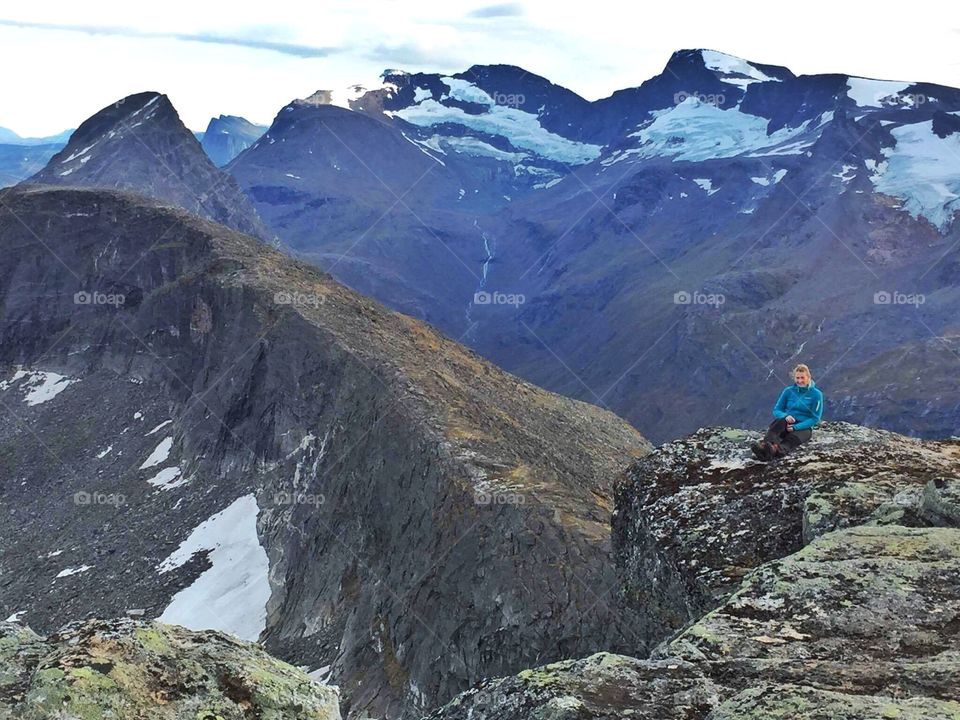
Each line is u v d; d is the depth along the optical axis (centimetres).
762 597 1262
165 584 9281
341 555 7681
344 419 9012
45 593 9750
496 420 8731
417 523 6869
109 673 966
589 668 1105
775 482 1967
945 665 1045
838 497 1773
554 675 1105
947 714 917
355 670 6425
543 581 5497
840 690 1023
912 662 1068
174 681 1005
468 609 5803
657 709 1026
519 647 5266
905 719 907
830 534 1451
